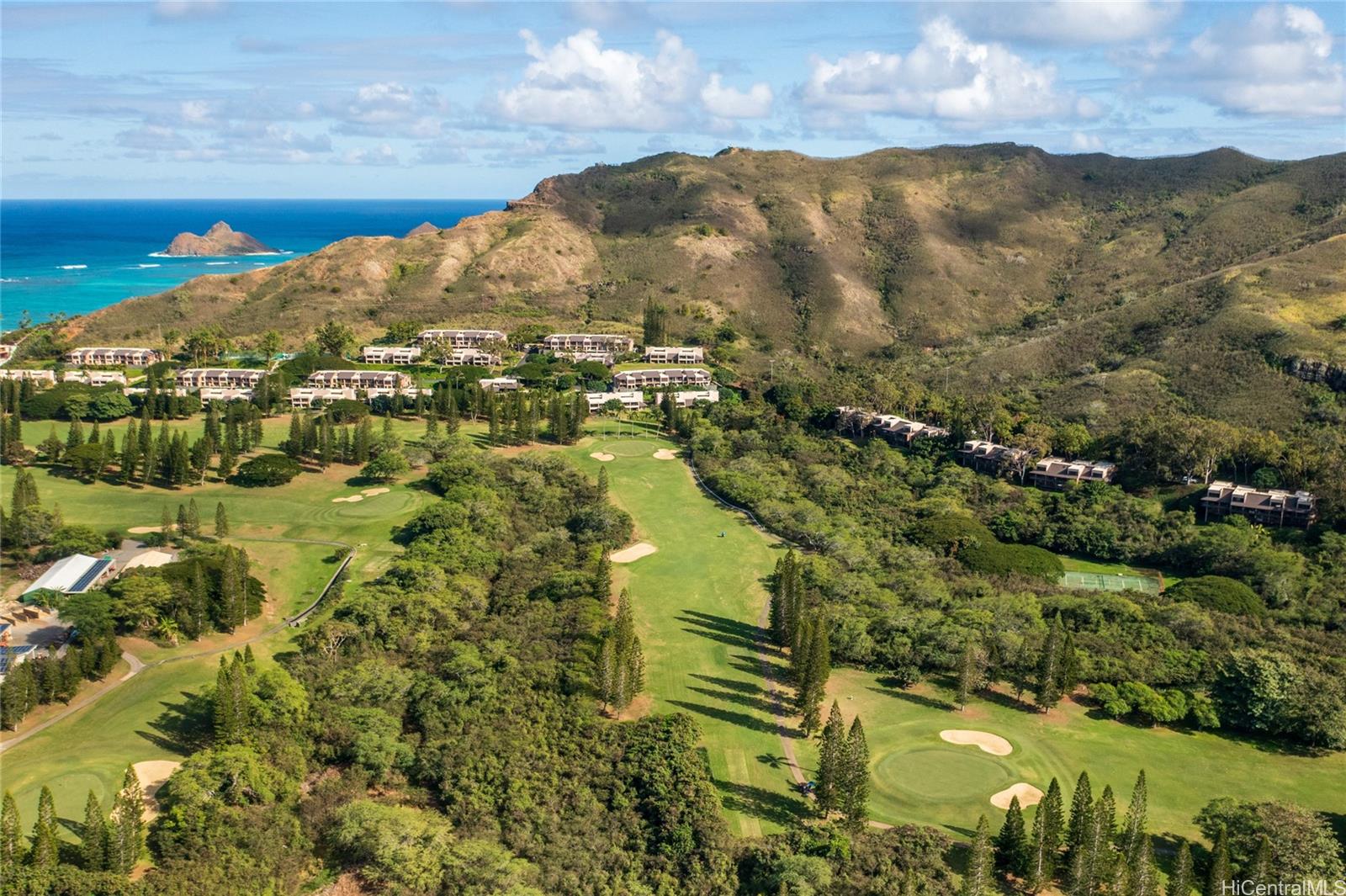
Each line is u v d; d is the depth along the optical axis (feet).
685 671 427.33
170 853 302.25
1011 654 421.59
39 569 504.43
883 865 302.25
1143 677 409.69
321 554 543.39
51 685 384.47
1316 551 538.88
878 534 578.66
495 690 396.78
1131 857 287.69
